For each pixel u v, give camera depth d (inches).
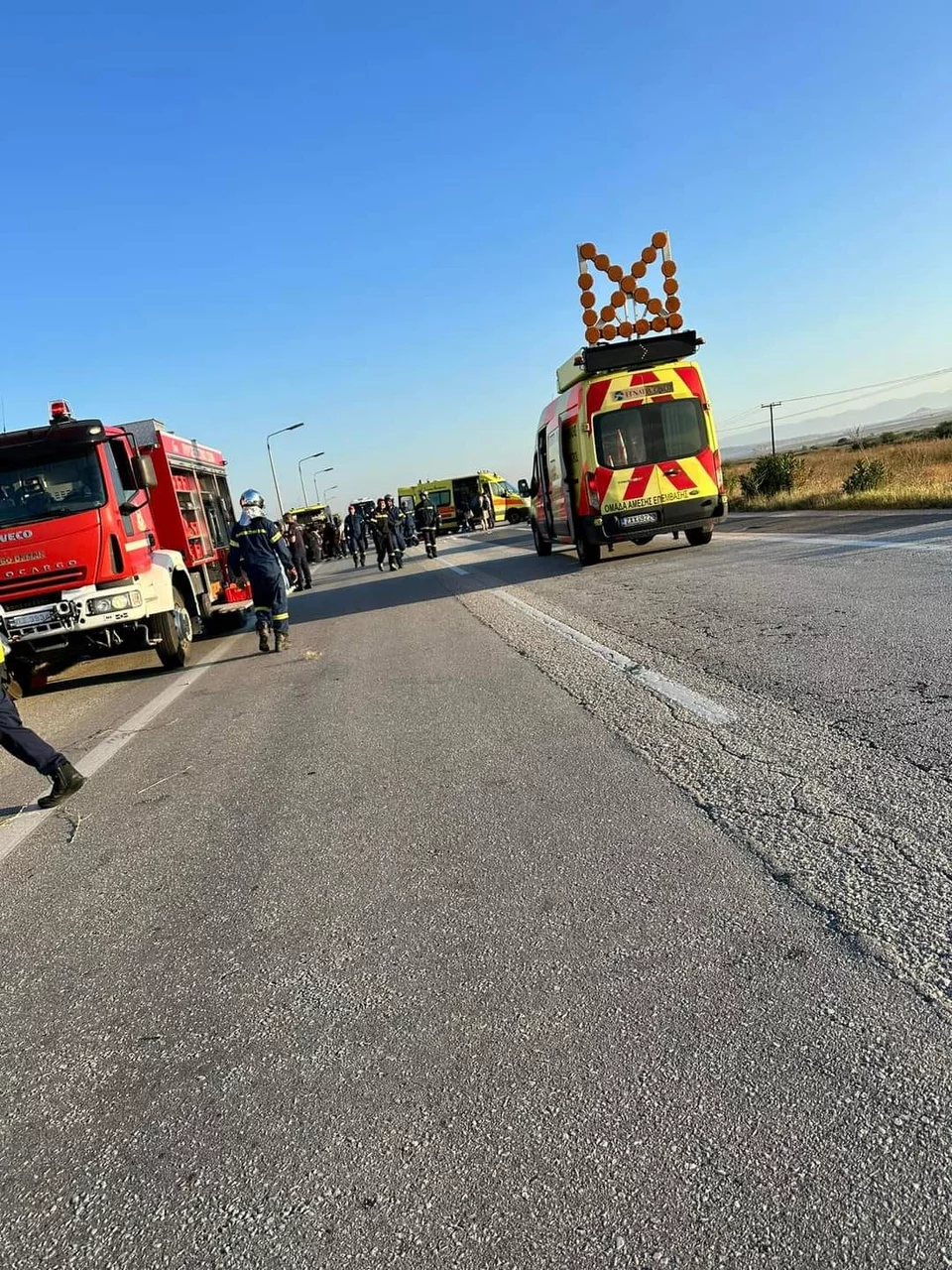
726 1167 84.4
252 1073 109.7
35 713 390.3
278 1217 86.7
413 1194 87.0
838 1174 81.9
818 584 401.7
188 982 133.5
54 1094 111.6
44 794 252.8
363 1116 99.0
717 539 713.6
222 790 227.1
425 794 199.3
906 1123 86.3
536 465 808.3
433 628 472.7
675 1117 91.5
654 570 576.4
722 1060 98.7
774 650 287.7
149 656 551.5
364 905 149.2
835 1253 74.5
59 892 176.2
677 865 145.1
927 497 666.8
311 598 828.6
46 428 408.2
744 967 114.7
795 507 887.1
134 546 422.9
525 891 144.8
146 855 188.7
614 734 222.4
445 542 1654.8
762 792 169.9
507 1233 80.8
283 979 130.0
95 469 414.6
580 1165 87.3
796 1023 102.8
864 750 183.6
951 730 186.7
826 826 150.7
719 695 245.0
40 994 136.9
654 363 604.4
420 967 127.2
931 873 130.6
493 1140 92.3
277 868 170.4
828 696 226.7
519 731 238.5
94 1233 88.1
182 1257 83.7
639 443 590.9
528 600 530.6
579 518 649.6
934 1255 73.2
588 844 158.6
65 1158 99.8
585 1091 97.2
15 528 404.2
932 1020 100.0
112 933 154.3
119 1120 104.8
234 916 153.1
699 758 194.7
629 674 288.2
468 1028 111.6
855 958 113.2
